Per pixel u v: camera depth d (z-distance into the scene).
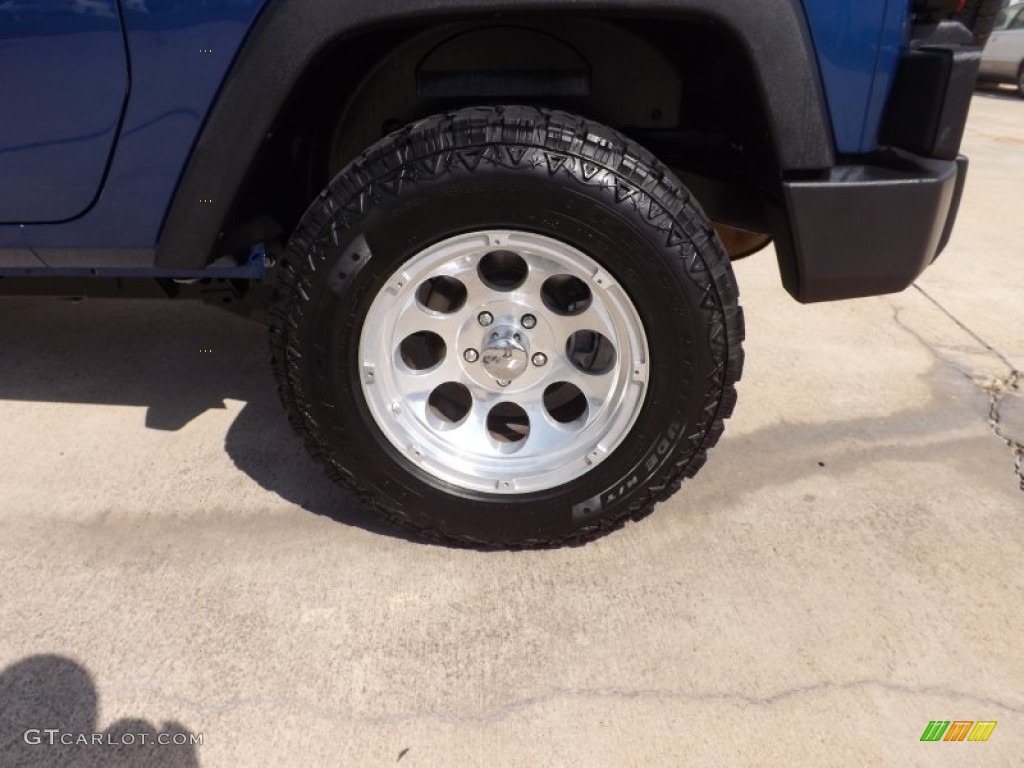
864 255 1.82
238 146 1.77
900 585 2.02
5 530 2.18
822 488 2.40
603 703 1.69
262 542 2.14
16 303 3.61
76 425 2.68
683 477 1.99
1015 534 2.21
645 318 1.81
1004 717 1.67
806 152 1.74
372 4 1.65
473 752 1.59
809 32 1.68
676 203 1.72
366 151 1.77
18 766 1.55
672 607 1.94
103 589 1.98
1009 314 3.65
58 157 1.85
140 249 1.94
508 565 2.07
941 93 1.70
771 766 1.57
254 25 1.69
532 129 1.70
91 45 1.73
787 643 1.84
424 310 1.90
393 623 1.89
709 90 2.12
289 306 1.82
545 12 1.65
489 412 2.04
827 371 3.10
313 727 1.63
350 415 1.91
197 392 2.91
